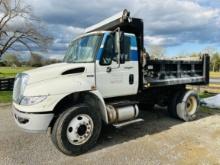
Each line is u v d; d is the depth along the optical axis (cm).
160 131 536
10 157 392
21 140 479
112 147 436
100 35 451
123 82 483
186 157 387
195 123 609
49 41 2538
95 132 424
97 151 418
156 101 645
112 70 461
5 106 919
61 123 382
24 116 368
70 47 532
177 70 610
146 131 537
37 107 365
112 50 458
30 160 381
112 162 370
